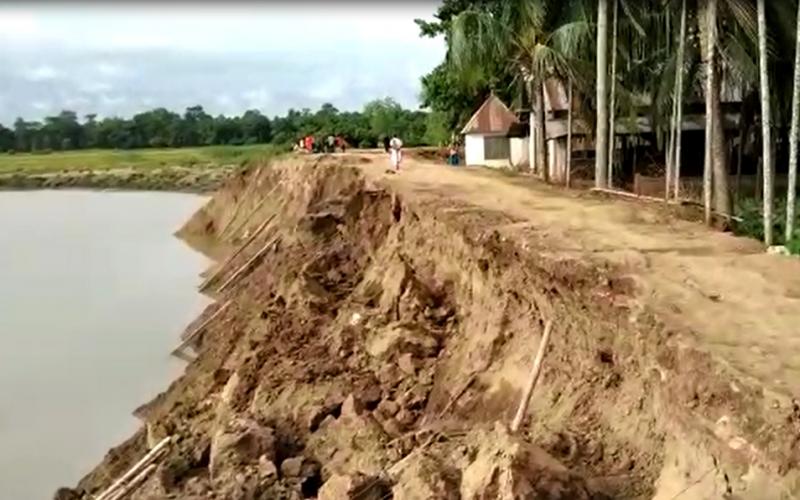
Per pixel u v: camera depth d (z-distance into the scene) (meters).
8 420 27.58
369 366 23.83
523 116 55.22
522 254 19.97
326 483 16.55
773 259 18.95
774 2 28.41
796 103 24.78
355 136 96.12
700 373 12.54
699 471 11.92
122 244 62.91
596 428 15.05
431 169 47.59
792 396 11.02
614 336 15.55
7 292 46.38
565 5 38.25
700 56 31.34
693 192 38.06
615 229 23.17
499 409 18.59
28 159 140.38
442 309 25.08
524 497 12.58
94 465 24.20
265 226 53.81
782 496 10.38
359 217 37.31
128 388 30.42
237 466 18.88
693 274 17.42
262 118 170.62
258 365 25.44
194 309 41.53
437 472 14.28
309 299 29.45
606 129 37.06
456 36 39.00
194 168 113.75
